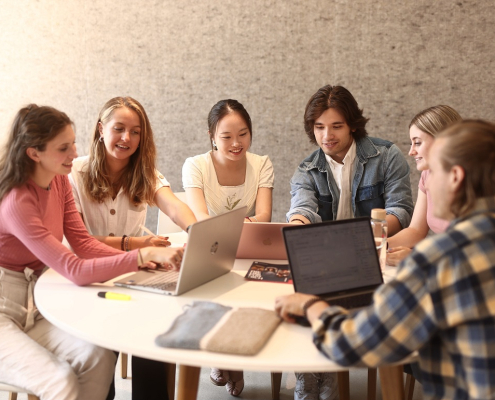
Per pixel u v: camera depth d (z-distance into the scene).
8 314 1.93
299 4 3.88
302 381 2.40
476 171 1.19
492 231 1.17
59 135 1.89
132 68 4.08
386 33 3.85
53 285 1.87
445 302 1.17
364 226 1.77
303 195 2.67
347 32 3.88
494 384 1.14
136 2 3.99
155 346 1.39
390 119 3.95
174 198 2.60
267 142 4.08
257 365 1.30
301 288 1.63
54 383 1.68
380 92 3.93
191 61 4.03
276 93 4.00
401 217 2.54
